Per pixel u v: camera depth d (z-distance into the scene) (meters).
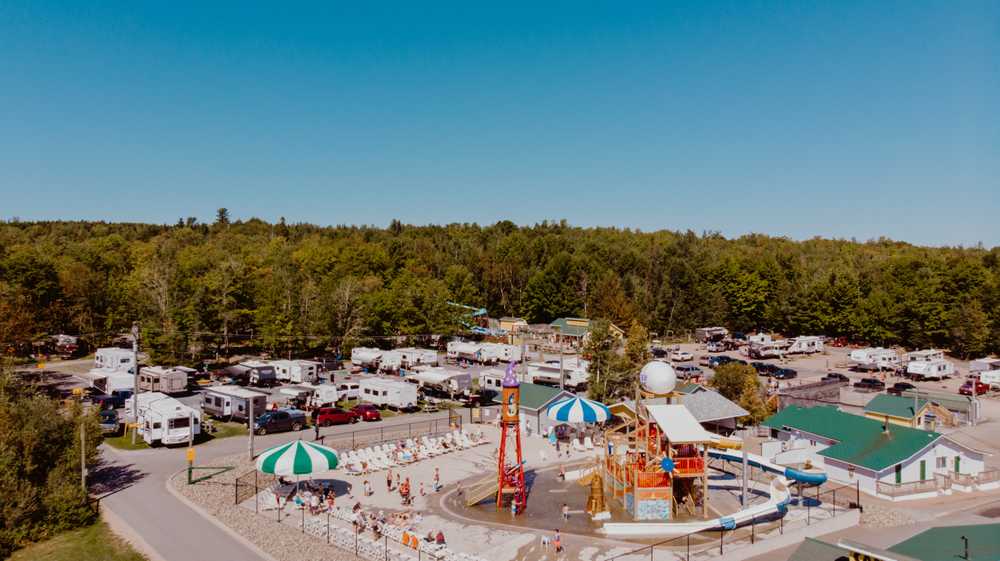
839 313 129.88
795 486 42.62
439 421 60.25
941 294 120.00
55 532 31.66
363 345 103.19
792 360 109.00
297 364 75.06
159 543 30.16
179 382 66.44
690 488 38.50
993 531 23.34
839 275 138.62
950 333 112.25
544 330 131.00
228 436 51.81
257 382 72.38
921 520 36.88
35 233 194.50
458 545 31.31
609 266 171.00
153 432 47.50
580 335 115.06
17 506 31.23
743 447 37.59
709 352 119.25
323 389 62.88
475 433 54.16
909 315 118.25
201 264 124.12
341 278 122.19
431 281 126.31
